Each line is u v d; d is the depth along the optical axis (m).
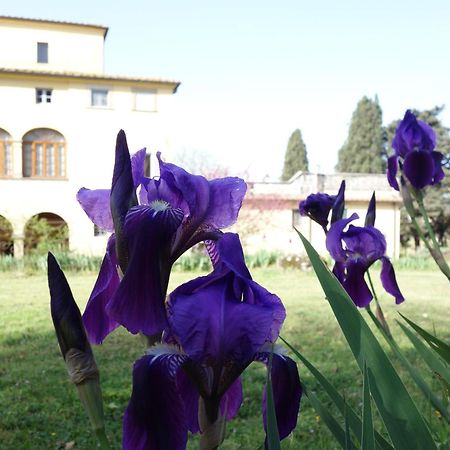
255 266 23.83
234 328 1.30
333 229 2.73
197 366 1.31
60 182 27.89
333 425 1.81
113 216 1.38
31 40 29.86
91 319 1.62
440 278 20.12
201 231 1.54
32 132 27.86
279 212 28.23
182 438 1.29
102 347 8.20
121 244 1.36
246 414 5.34
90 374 1.29
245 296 1.40
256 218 27.17
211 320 1.30
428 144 3.22
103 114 28.12
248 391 5.93
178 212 1.41
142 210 1.37
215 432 1.33
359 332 1.69
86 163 28.08
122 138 1.39
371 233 2.74
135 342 8.52
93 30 30.66
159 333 1.40
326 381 1.84
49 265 1.30
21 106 27.42
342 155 49.94
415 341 2.52
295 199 27.94
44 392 6.00
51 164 28.08
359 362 1.68
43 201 27.75
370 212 2.87
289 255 23.23
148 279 1.31
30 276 20.66
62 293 1.30
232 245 1.40
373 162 47.72
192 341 1.29
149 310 1.29
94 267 21.88
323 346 8.03
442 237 37.72
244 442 4.57
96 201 1.67
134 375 1.32
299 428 4.74
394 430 1.66
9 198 27.38
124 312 1.27
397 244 29.83
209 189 1.54
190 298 1.31
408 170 3.12
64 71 27.69
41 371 6.88
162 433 1.28
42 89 27.80
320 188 29.92
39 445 4.65
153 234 1.34
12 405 5.58
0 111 27.22
